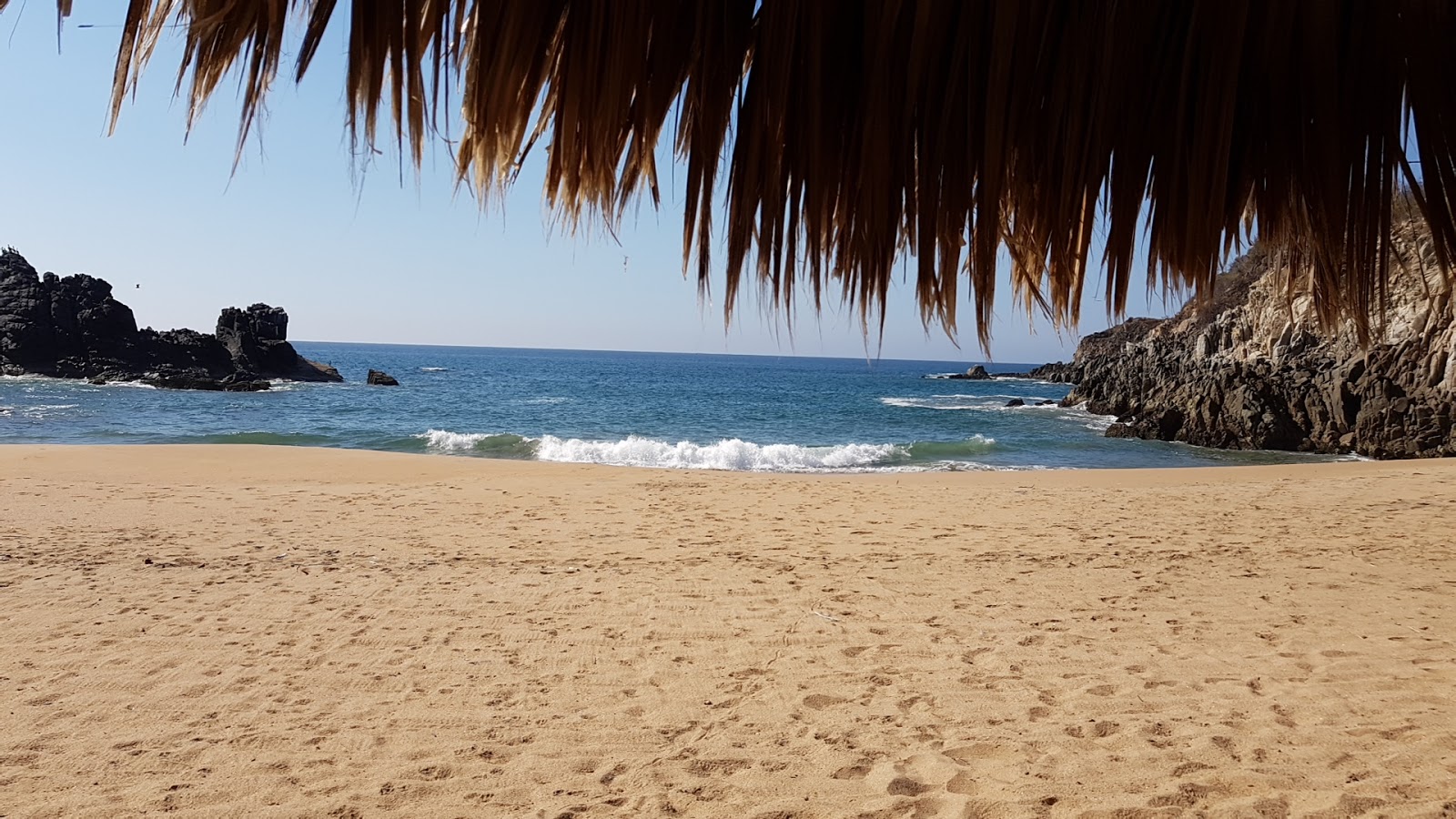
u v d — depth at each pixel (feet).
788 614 19.63
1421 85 2.53
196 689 15.14
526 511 35.22
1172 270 2.55
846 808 10.91
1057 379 295.69
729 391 205.98
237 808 11.10
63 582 22.21
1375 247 2.55
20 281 167.22
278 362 201.26
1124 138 2.54
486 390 187.32
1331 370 93.25
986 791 11.21
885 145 2.49
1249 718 13.24
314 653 16.98
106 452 53.47
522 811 11.00
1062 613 19.54
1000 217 2.47
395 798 11.35
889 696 14.60
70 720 13.83
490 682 15.47
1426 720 12.84
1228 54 2.51
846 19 2.62
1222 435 95.20
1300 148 2.60
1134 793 11.01
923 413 143.33
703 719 13.78
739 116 2.60
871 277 2.48
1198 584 22.16
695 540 29.22
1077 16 2.51
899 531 30.89
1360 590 21.07
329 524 31.76
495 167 2.48
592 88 2.46
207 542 27.94
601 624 18.88
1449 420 81.92
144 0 2.19
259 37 2.20
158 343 175.52
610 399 168.55
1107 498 39.99
